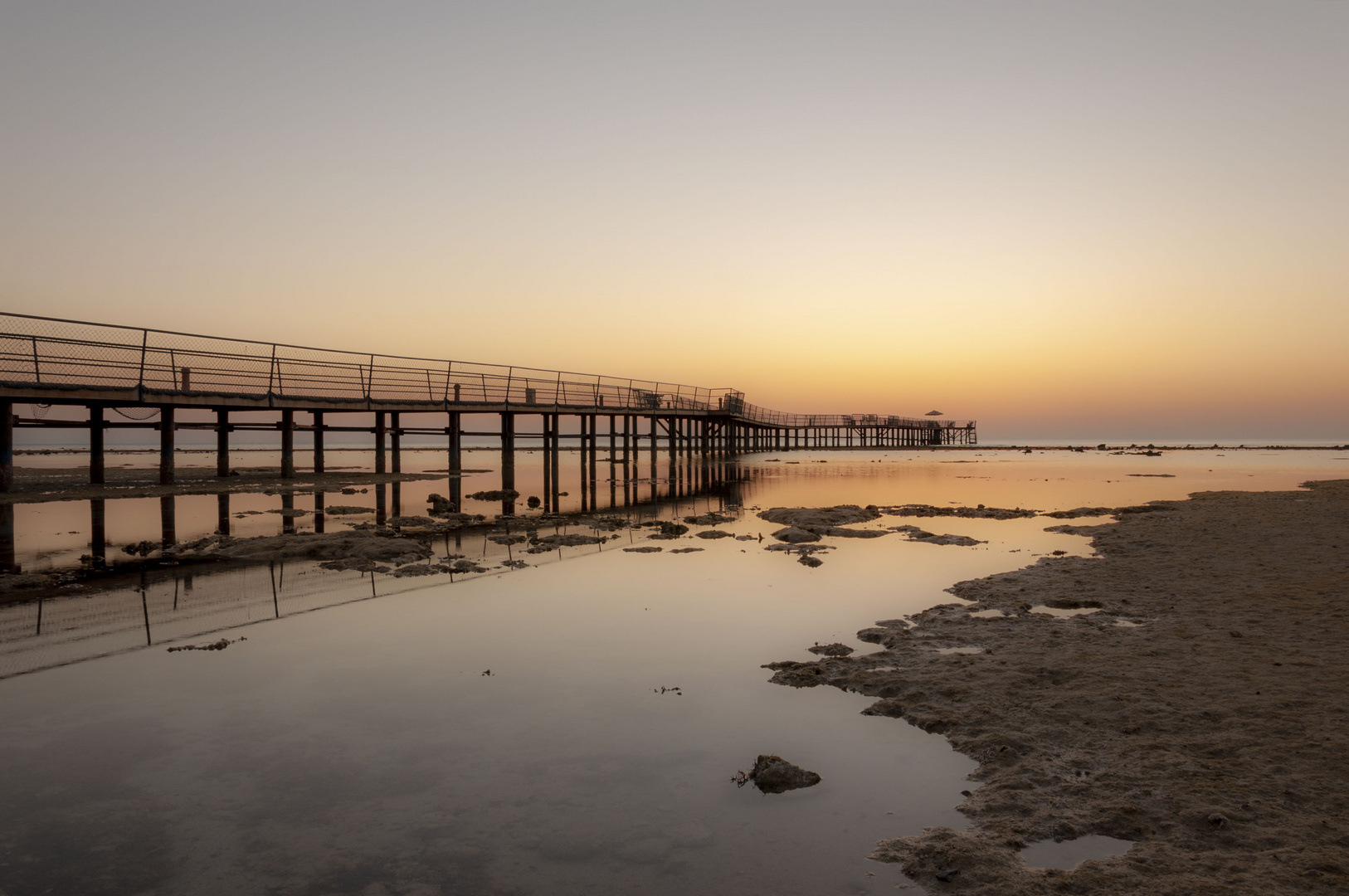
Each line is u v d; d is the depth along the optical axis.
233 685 7.87
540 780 5.89
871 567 14.71
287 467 28.48
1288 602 10.70
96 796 5.57
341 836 5.08
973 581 13.23
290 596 11.72
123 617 10.30
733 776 5.98
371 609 11.09
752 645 9.50
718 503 27.27
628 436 46.94
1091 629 9.83
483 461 61.81
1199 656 8.38
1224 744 6.10
